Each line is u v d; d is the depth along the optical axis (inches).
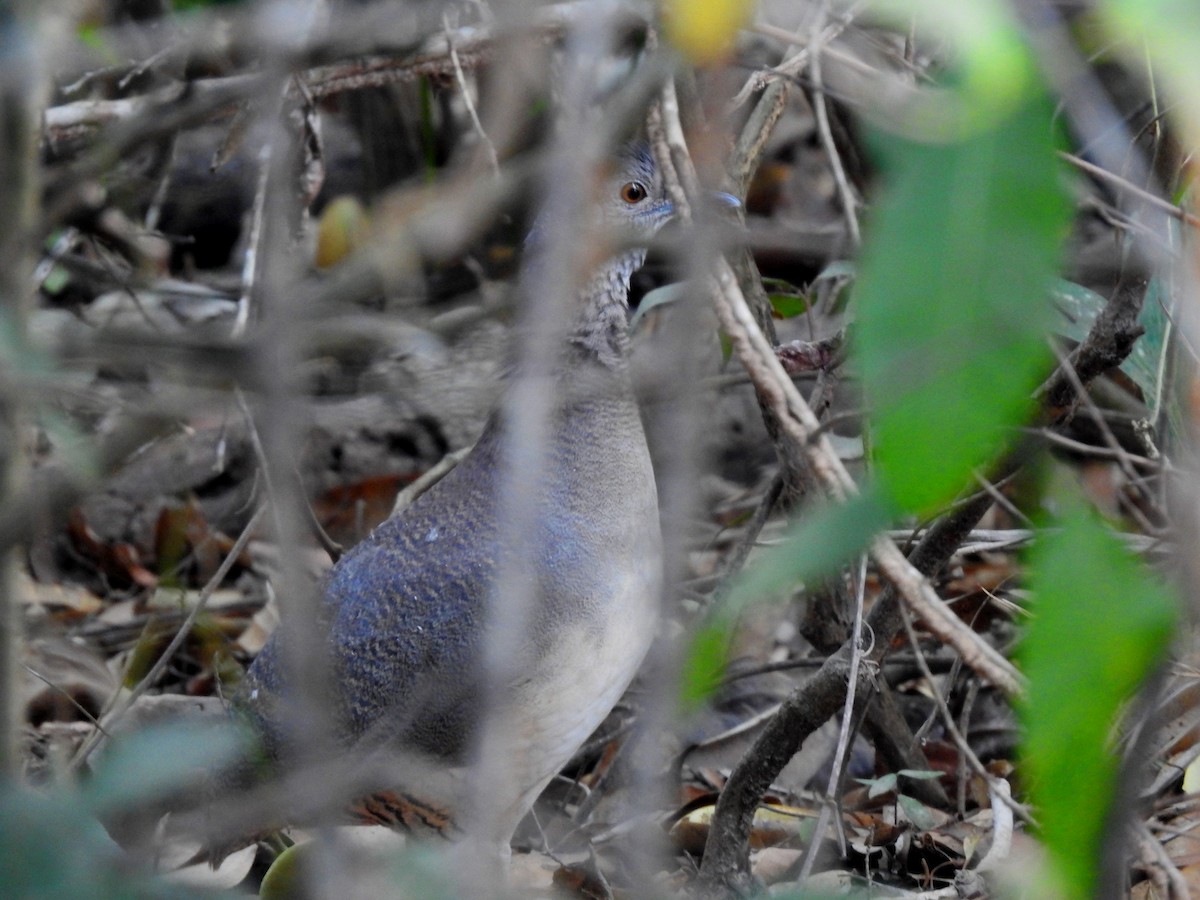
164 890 120.1
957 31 97.5
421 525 313.3
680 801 357.4
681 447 135.4
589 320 305.4
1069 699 119.8
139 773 123.1
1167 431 272.4
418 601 302.4
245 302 331.9
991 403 100.0
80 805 118.5
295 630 128.6
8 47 136.6
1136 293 218.8
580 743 304.5
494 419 311.6
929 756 370.0
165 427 196.9
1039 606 120.3
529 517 154.5
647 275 453.1
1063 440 227.0
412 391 171.0
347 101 495.5
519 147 314.5
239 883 320.2
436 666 296.8
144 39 298.8
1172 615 119.7
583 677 294.8
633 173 310.5
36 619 396.2
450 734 296.0
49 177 190.1
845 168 378.0
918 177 100.7
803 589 350.0
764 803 351.3
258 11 160.6
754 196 519.2
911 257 100.0
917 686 392.5
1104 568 119.0
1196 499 127.8
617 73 263.4
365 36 208.7
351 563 320.8
